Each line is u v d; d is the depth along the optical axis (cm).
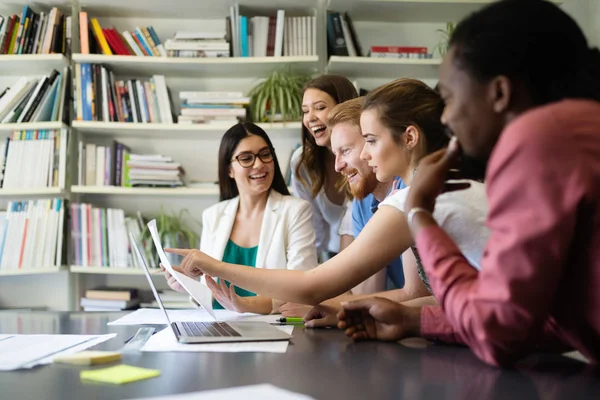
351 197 200
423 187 87
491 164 73
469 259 107
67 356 88
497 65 73
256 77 346
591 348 79
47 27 321
